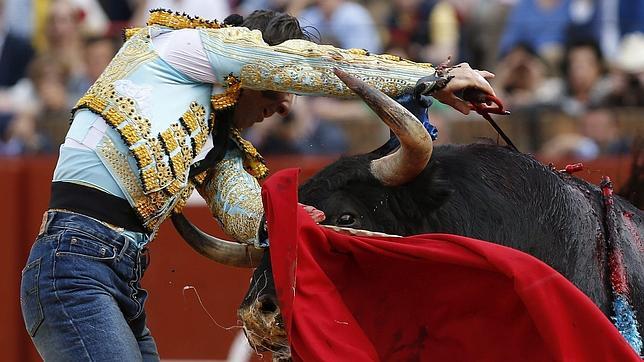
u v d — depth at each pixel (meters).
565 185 9.34
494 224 8.77
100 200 8.45
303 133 19.83
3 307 18.88
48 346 8.33
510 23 20.97
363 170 8.81
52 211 8.51
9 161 19.20
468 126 19.47
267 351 8.74
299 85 8.67
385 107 8.28
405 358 8.50
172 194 8.65
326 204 8.76
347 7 20.84
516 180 9.03
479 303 8.36
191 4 21.59
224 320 18.12
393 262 8.43
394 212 8.76
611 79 20.48
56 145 20.55
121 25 21.31
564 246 8.90
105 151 8.47
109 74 8.68
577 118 19.89
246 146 9.36
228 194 9.20
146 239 8.73
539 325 7.91
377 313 8.52
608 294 8.93
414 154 8.42
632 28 21.06
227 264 9.32
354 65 8.73
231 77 8.71
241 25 9.31
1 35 21.31
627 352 7.80
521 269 7.98
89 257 8.35
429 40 20.78
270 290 8.43
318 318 8.27
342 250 8.45
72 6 21.11
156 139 8.51
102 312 8.27
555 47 20.84
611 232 9.20
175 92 8.68
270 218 8.17
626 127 20.00
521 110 19.91
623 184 11.70
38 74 20.83
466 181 8.90
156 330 18.16
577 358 7.87
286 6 21.42
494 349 8.35
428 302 8.48
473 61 20.81
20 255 18.97
